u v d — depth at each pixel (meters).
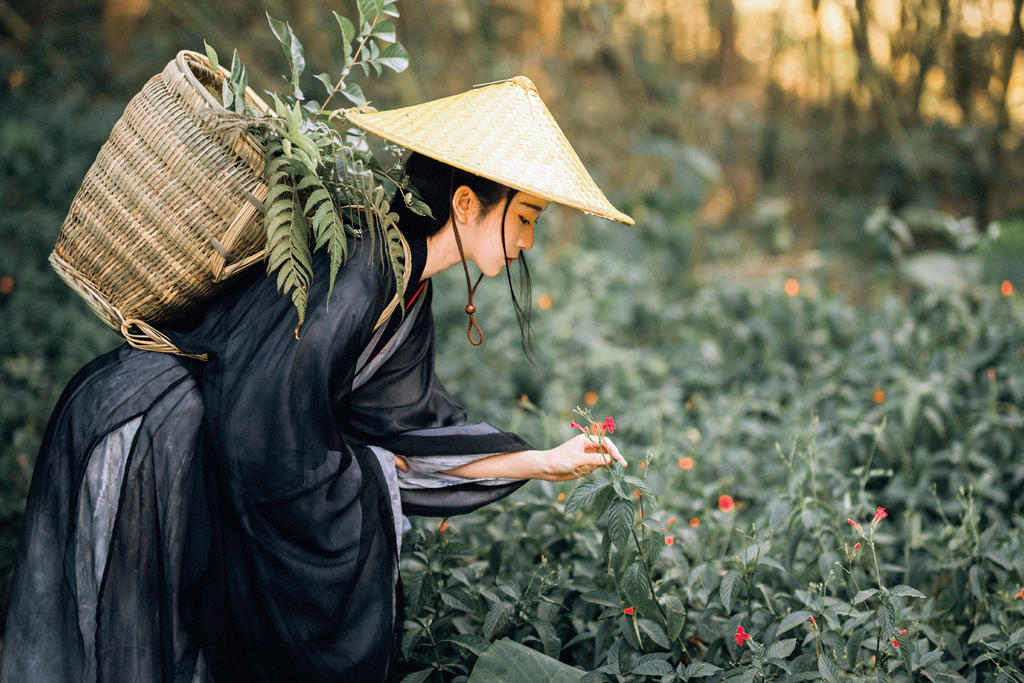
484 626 2.27
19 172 6.17
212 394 1.98
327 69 8.00
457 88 8.80
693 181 7.87
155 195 1.94
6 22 8.52
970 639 2.32
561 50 9.44
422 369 2.27
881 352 4.20
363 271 1.97
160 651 2.01
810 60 8.80
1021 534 2.92
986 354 3.83
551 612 2.44
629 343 5.39
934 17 7.73
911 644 2.23
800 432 3.47
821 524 2.74
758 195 8.50
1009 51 7.51
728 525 2.95
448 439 2.18
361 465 2.07
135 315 2.05
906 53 7.91
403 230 2.11
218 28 8.54
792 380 4.43
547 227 6.79
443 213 2.09
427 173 2.08
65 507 2.07
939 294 4.50
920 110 7.96
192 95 1.93
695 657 2.44
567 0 9.54
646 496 2.13
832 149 8.46
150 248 1.96
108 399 2.04
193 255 1.96
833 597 2.45
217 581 1.99
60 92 8.02
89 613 2.03
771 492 3.35
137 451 1.99
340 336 1.91
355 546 1.99
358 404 2.17
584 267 5.73
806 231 8.02
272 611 1.96
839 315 4.90
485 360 4.63
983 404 3.58
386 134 1.96
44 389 4.11
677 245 6.99
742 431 3.93
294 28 8.32
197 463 2.01
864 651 2.29
